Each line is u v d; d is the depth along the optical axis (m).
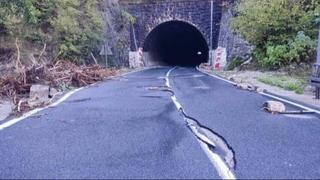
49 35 24.47
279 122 8.08
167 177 4.54
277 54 23.50
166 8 41.31
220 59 36.44
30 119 8.46
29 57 20.02
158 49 52.78
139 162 5.14
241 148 5.92
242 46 32.19
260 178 4.52
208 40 40.56
